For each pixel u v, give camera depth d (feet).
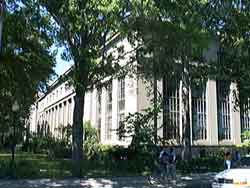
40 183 67.97
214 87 144.87
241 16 79.46
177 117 128.26
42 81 98.22
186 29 74.95
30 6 71.82
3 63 82.17
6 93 96.78
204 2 71.36
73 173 78.38
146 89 119.55
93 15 63.21
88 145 133.18
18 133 152.76
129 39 80.07
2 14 33.22
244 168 46.26
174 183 72.33
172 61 87.45
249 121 153.99
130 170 88.02
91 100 170.81
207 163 96.32
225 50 92.99
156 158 88.43
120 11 63.46
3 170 74.79
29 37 80.59
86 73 76.84
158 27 74.02
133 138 94.22
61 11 66.44
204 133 140.56
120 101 138.92
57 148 148.66
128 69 86.69
